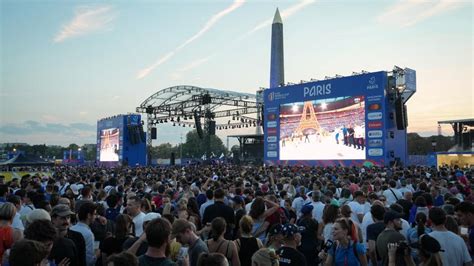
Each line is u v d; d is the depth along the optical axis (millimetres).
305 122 37375
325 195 9531
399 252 5008
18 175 29859
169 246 3943
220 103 50531
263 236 6676
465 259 4891
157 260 3574
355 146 33219
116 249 5270
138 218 6609
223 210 7070
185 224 4875
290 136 38656
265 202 7172
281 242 4840
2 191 8594
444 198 9711
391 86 32500
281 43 66250
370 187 11234
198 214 8055
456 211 5941
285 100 39312
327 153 35281
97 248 5914
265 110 41156
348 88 33969
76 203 8430
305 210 6309
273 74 65875
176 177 18312
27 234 3891
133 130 59250
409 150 80438
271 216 6934
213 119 55125
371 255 5859
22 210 7688
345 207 6500
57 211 5133
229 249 5043
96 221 6480
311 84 37031
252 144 66188
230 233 6941
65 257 4695
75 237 5227
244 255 5273
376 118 31969
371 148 32125
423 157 45406
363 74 33062
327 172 22609
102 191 9609
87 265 5398
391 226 5383
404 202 8242
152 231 3598
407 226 6332
